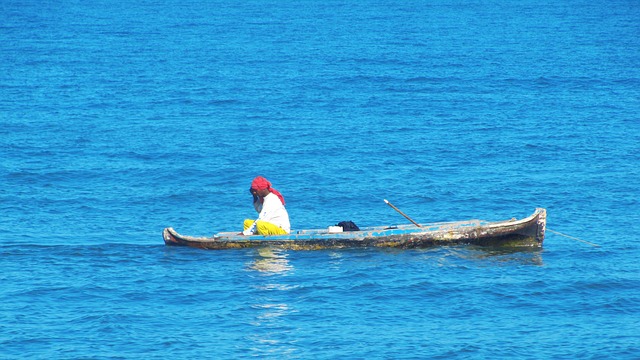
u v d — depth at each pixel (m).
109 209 78.88
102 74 179.62
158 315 51.31
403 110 135.00
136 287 56.00
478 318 51.12
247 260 61.53
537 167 95.25
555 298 54.28
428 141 110.12
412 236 63.47
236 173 93.44
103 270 59.53
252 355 45.91
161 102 142.62
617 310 52.41
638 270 59.66
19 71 182.12
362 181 89.50
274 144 108.56
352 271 58.88
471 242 64.19
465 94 151.88
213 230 72.88
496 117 128.38
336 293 54.94
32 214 76.31
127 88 158.75
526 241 64.69
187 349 46.59
